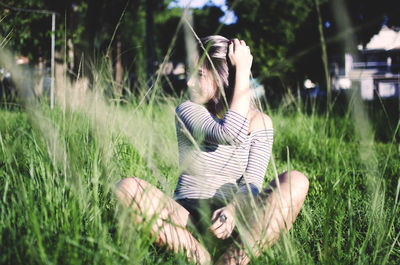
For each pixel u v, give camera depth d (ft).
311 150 12.75
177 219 4.76
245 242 4.16
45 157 5.19
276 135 14.42
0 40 5.10
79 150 5.22
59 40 27.45
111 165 5.16
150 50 42.39
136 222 4.42
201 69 5.33
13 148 5.15
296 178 4.88
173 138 9.43
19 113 9.12
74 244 3.71
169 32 67.21
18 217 4.37
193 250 4.72
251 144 5.60
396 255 5.13
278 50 47.19
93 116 5.24
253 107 5.98
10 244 4.02
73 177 4.52
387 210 5.81
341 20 3.06
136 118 6.03
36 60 30.12
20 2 23.45
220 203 5.07
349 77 5.72
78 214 4.51
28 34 26.86
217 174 5.16
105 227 4.14
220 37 5.48
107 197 5.24
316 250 5.41
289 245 4.25
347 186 7.48
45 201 4.72
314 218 6.35
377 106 14.92
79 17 23.86
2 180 5.52
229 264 4.57
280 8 51.55
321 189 7.68
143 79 11.15
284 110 17.78
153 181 6.26
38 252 3.86
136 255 3.96
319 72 47.39
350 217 5.05
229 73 5.31
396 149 10.95
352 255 4.81
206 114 5.19
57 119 6.22
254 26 51.37
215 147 5.17
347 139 13.70
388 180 8.12
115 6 20.29
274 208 4.56
